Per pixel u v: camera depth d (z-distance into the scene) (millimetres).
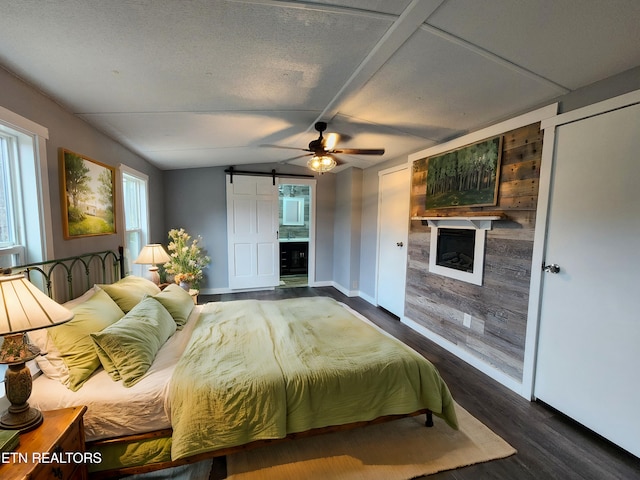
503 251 2555
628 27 1414
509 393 2434
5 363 1182
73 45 1465
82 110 2209
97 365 1672
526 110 2346
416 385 1853
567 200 2074
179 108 2373
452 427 1883
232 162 5074
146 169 4125
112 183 2877
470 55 1727
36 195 1821
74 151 2268
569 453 1807
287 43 1598
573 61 1717
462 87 2111
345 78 2023
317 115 2746
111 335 1636
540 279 2252
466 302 2957
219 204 5309
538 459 1762
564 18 1386
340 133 3232
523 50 1651
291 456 1760
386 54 1730
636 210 1732
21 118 1687
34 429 1233
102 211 2658
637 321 1743
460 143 2988
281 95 2264
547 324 2225
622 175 1784
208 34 1477
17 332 1139
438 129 2943
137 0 1200
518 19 1411
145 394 1530
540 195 2234
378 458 1755
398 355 1908
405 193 3969
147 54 1605
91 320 1784
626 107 1759
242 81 2008
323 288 5887
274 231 5621
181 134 3051
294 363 1785
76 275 2234
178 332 2260
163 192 5004
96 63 1641
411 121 2795
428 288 3525
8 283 1192
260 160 5105
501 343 2592
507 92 2133
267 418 1561
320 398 1665
